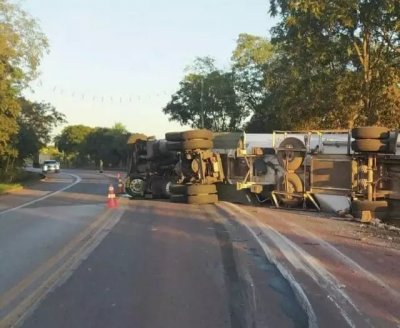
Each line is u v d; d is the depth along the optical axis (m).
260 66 53.28
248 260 9.71
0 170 44.38
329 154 18.17
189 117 60.09
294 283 7.92
